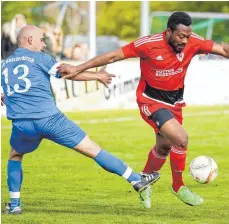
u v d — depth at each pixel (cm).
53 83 3416
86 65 1452
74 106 3469
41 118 1430
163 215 1563
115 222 1490
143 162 2398
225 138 2847
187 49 1463
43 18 5097
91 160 2392
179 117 1538
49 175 2133
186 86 3644
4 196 1795
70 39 4675
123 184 1988
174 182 1574
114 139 2830
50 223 1477
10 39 3872
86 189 1914
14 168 1540
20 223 1474
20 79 1440
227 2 5841
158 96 1506
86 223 1478
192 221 1499
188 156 2488
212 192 1853
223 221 1500
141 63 1496
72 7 4759
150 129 3058
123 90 3550
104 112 3462
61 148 2628
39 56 1454
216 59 3997
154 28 5100
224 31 5028
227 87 3681
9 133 2966
